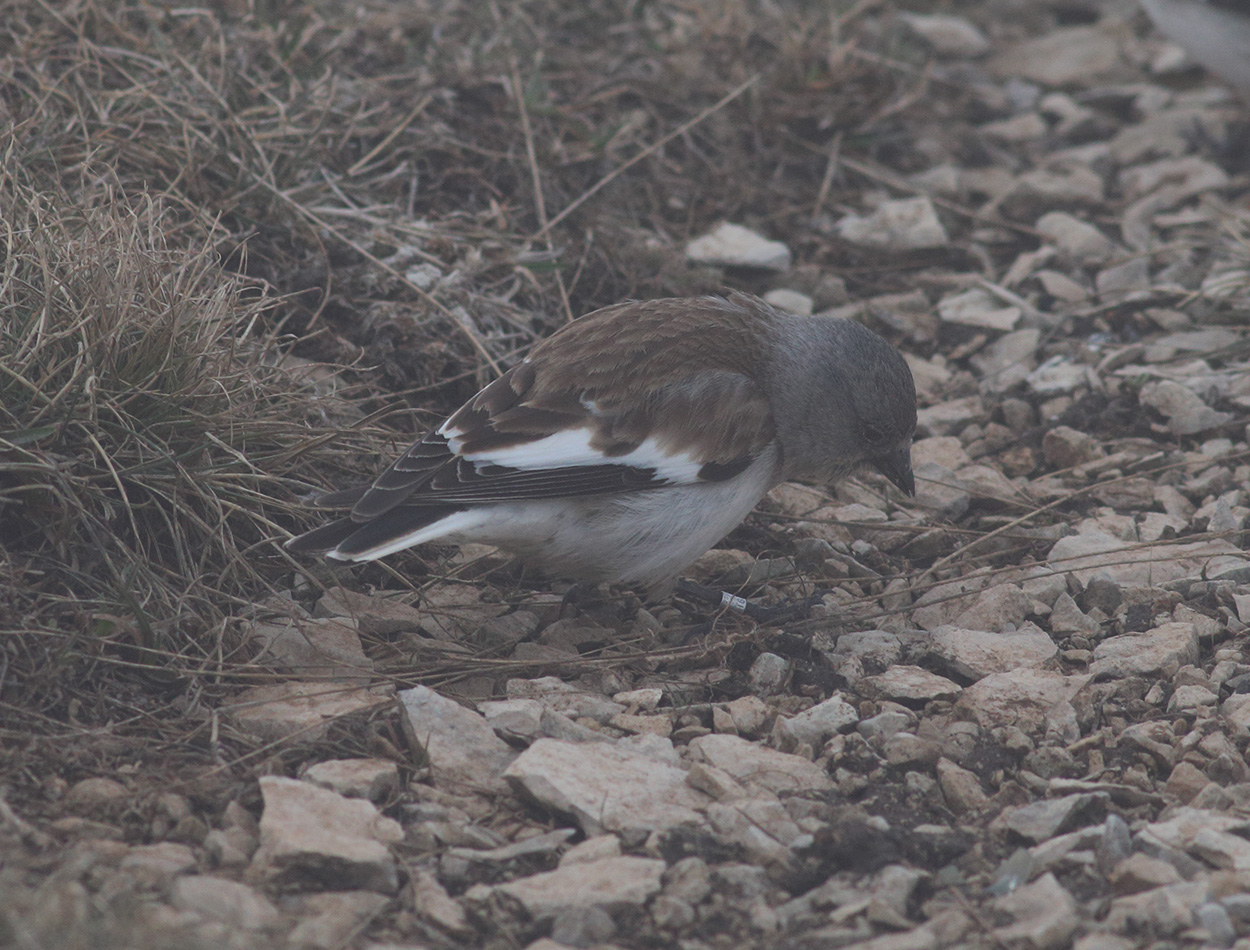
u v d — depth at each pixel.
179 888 5.78
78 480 7.93
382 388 10.29
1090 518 9.97
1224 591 8.80
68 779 6.64
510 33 14.18
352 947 5.69
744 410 8.40
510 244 11.91
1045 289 13.08
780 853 6.43
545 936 5.93
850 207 14.16
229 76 11.81
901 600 9.19
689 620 8.96
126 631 7.54
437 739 7.13
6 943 5.10
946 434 11.27
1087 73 17.44
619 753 7.10
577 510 8.04
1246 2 14.68
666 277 12.27
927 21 17.83
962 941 5.91
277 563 8.63
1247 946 5.73
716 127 14.30
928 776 7.21
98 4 12.12
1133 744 7.39
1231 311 12.43
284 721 7.18
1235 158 15.46
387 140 11.88
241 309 9.27
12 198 9.15
